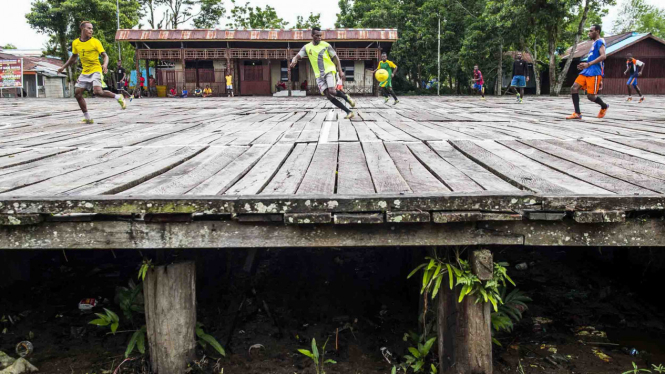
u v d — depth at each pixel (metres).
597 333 3.56
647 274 4.46
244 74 30.31
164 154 4.36
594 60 7.49
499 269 2.72
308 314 3.93
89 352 3.32
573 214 2.45
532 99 18.38
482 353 2.74
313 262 5.01
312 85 30.17
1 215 2.50
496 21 27.78
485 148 4.50
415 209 2.45
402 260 4.85
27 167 3.78
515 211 2.52
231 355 3.28
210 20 40.94
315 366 3.14
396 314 3.91
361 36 27.95
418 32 34.34
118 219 2.59
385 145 4.83
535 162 3.77
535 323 3.73
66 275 4.72
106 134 6.14
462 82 37.03
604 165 3.59
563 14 26.19
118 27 29.61
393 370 2.90
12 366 3.03
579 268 4.91
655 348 3.33
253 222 2.57
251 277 4.62
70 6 28.97
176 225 2.58
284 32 28.31
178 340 2.86
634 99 17.03
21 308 4.04
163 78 29.53
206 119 8.56
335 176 3.32
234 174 3.40
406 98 20.70
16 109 11.80
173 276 2.82
